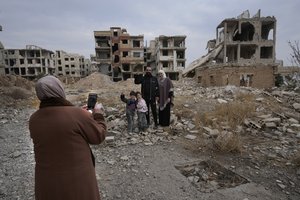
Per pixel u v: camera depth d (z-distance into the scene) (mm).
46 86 1871
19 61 64750
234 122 7734
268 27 30359
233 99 11484
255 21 28781
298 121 8211
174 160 5051
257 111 9047
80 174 1866
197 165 4855
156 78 7500
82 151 1897
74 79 58594
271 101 10812
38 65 65188
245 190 3783
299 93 13352
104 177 4281
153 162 4957
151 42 62531
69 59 78312
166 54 50125
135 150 5727
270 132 7102
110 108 10742
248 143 6109
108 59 52688
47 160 1841
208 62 31109
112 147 5980
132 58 51469
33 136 1890
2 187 4008
